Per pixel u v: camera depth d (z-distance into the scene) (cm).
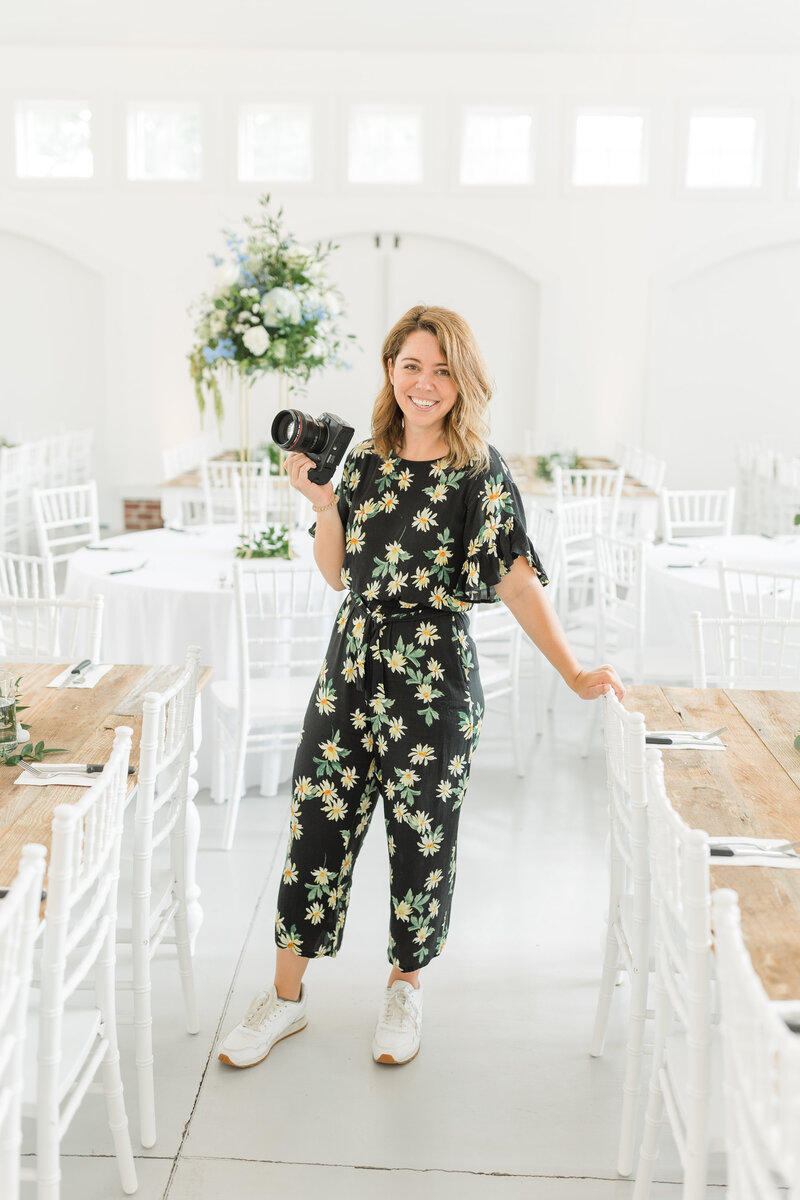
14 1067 141
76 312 918
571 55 873
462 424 216
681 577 437
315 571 413
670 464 938
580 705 510
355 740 229
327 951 243
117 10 839
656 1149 195
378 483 226
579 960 287
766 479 788
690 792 208
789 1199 109
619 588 661
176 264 899
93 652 296
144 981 212
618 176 907
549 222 898
